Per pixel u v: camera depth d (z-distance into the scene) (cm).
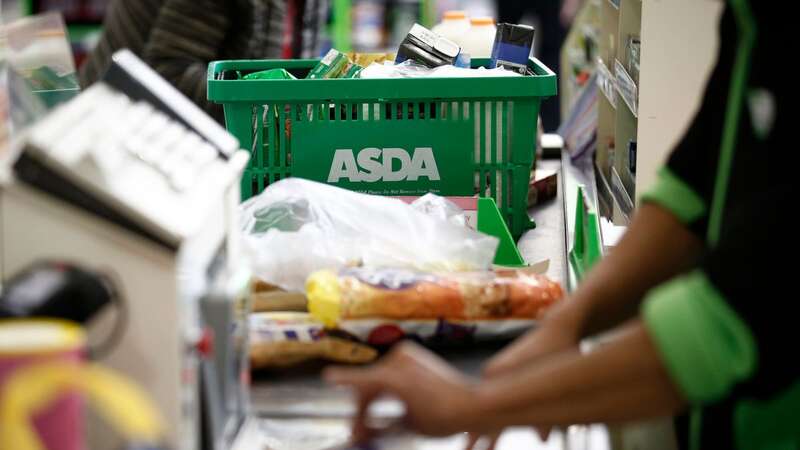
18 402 101
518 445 162
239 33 339
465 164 254
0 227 126
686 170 160
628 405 119
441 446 163
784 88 127
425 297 184
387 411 160
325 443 162
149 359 129
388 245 207
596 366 119
